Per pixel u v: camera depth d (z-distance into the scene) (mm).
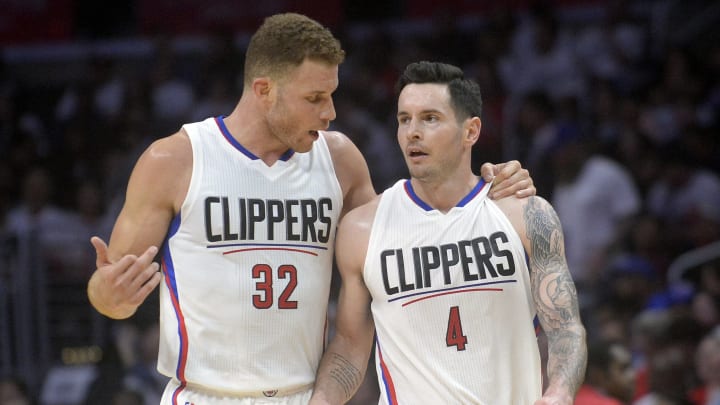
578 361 12633
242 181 13594
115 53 45906
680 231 31250
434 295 13195
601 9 42094
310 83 13156
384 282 13367
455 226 13352
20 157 39719
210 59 41531
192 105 40406
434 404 13133
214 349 13508
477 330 13141
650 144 34500
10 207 37969
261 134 13695
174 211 13602
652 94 37219
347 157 14398
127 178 36688
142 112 39688
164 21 45719
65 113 42906
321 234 13883
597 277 29688
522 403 13219
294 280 13617
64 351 30734
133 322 28297
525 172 13734
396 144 37031
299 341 13781
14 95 45156
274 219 13586
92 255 32781
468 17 43500
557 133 34344
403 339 13289
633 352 25094
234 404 13586
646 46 39969
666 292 26438
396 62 40094
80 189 37344
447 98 13203
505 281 13156
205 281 13398
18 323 29844
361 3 45688
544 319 13086
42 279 30203
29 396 28094
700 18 42438
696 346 22109
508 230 13273
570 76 38844
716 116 36938
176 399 13703
